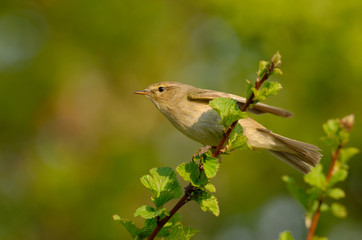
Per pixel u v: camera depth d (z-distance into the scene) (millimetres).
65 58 14914
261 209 13312
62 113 15141
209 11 15359
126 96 16094
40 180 13430
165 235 5043
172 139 15781
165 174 5117
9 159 14344
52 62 14820
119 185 13453
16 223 13289
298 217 13312
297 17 12422
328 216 12562
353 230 12719
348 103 12656
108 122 15758
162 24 15359
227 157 13422
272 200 13312
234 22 12891
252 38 13328
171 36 15680
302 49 12609
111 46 15211
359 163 12531
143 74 15898
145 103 16094
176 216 5098
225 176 13539
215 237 13688
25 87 14445
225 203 13523
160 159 14656
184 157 15453
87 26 14938
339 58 12344
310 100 12742
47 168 13750
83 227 12938
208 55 15492
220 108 4941
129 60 15609
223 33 13727
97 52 15328
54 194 13195
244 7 12695
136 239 5008
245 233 13469
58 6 15305
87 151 15000
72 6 15070
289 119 12609
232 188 13422
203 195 4957
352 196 12812
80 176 13750
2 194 13594
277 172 13125
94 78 15805
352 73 12273
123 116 15969
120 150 14320
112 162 13945
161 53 15797
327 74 12484
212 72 14938
